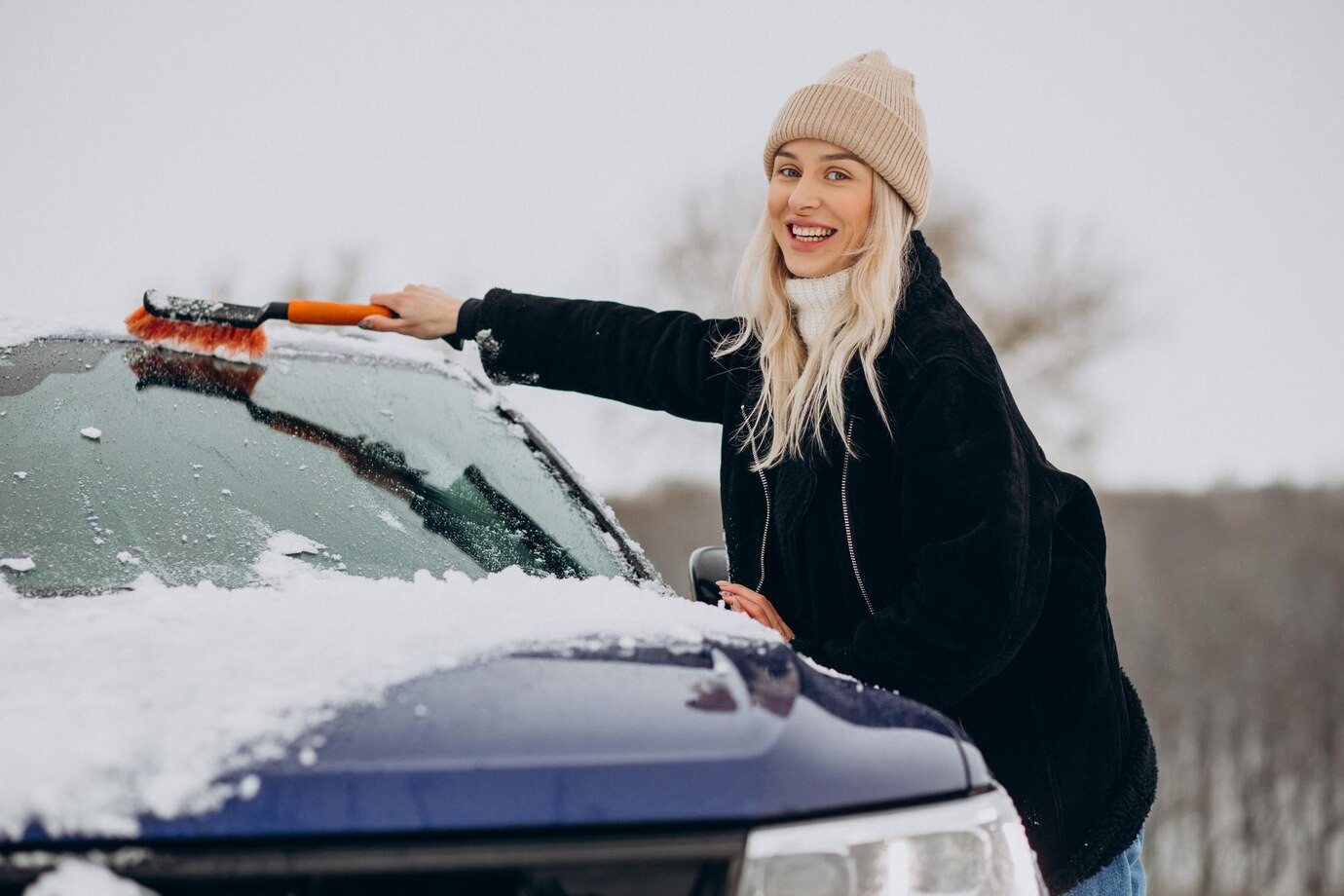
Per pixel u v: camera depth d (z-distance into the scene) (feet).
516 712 4.32
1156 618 92.89
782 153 7.82
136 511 6.37
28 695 4.25
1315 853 71.72
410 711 4.28
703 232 83.82
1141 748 7.39
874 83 7.69
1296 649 87.81
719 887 4.11
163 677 4.41
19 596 5.58
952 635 6.54
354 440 7.49
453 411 8.18
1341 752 79.66
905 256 7.59
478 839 4.02
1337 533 100.01
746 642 5.38
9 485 6.34
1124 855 7.29
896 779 4.49
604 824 4.09
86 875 3.77
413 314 9.16
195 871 3.83
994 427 6.81
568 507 7.70
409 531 6.89
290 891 3.89
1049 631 7.23
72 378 7.30
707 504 79.82
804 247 7.67
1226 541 99.86
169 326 7.86
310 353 8.33
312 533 6.61
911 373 7.04
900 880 4.29
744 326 8.31
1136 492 107.65
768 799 4.22
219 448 7.04
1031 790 7.08
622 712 4.39
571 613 5.34
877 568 7.17
